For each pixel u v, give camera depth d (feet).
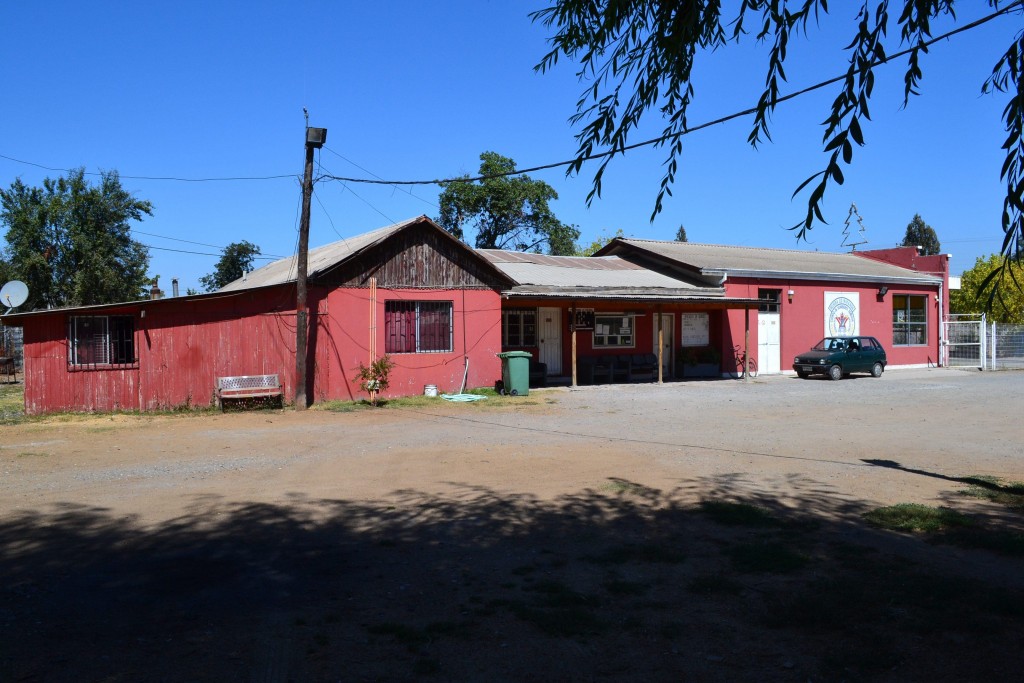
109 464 33.45
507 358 63.57
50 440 40.83
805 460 34.17
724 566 19.45
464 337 64.69
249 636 15.21
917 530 22.21
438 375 63.36
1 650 14.40
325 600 17.21
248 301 57.41
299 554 20.53
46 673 13.44
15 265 100.99
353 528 23.04
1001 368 99.86
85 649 14.52
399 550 20.92
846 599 16.94
